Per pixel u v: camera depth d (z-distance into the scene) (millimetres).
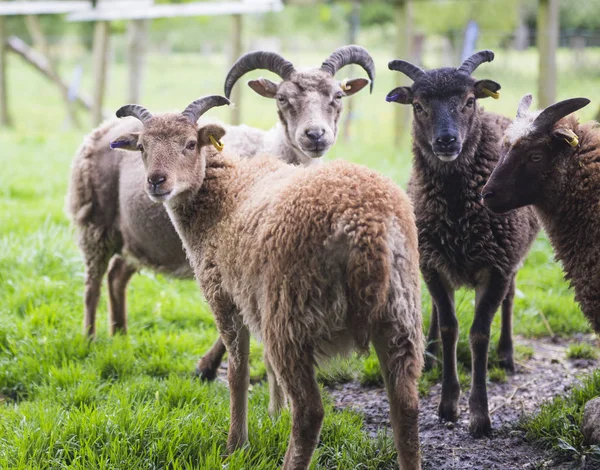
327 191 4277
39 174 14266
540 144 5465
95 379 6250
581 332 7715
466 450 5418
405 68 6602
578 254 5539
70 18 19812
